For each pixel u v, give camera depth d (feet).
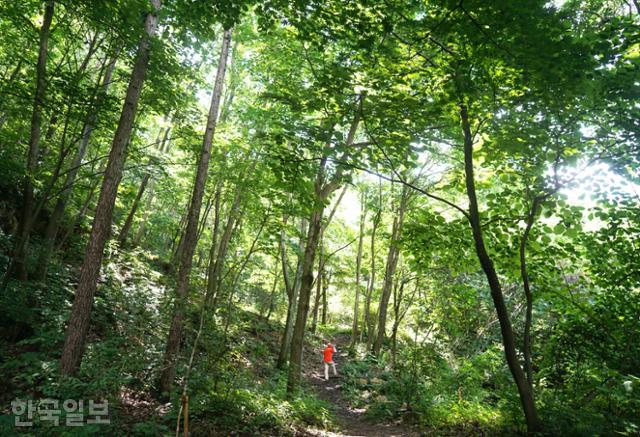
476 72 20.13
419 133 22.91
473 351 46.80
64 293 32.58
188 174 47.52
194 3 20.93
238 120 49.06
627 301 24.52
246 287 67.51
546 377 28.22
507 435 21.62
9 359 22.38
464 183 28.19
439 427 26.00
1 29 31.17
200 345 33.71
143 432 18.52
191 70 33.12
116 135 23.84
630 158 21.03
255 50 39.47
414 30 18.67
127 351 26.76
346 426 30.37
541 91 18.44
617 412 22.72
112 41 30.58
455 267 28.66
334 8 19.58
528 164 23.56
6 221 36.19
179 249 53.11
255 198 36.42
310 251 33.35
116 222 63.31
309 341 69.82
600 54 17.38
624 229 23.73
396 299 63.62
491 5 15.06
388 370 50.65
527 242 25.39
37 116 29.27
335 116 22.56
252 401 24.99
